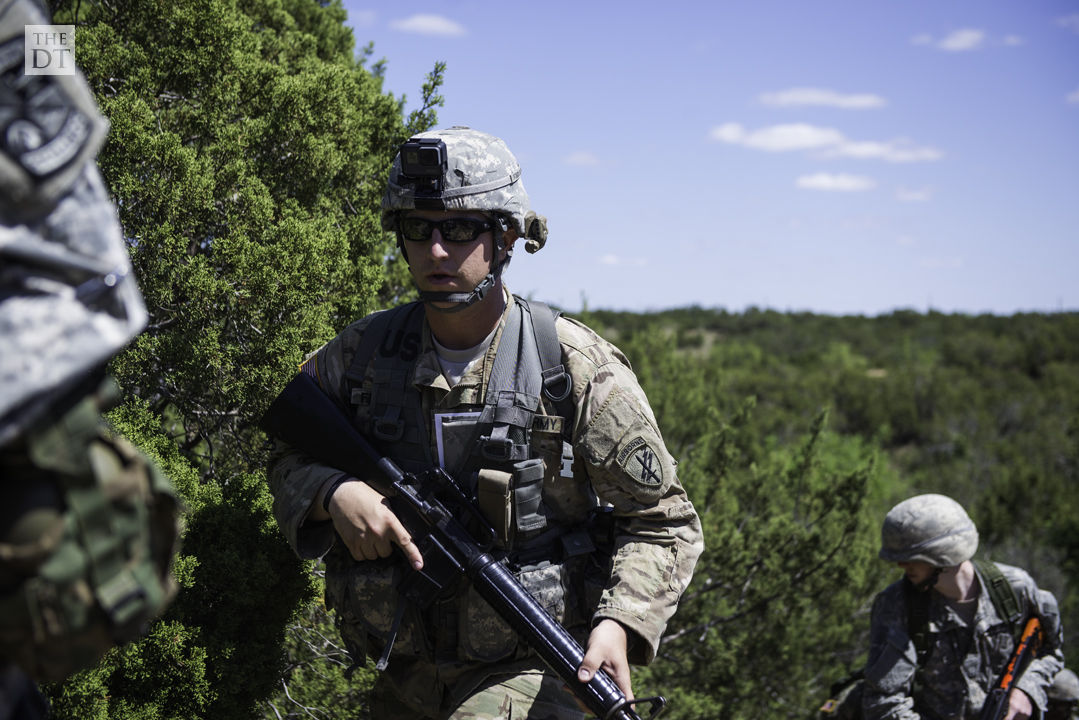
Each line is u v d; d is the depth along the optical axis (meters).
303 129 3.44
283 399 2.44
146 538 1.13
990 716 3.90
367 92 4.11
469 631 2.34
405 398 2.42
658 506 2.36
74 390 1.07
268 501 2.78
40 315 0.99
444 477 2.35
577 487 2.43
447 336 2.40
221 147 3.23
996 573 4.05
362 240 3.63
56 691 2.24
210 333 2.84
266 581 2.66
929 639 4.00
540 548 2.40
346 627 2.51
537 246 2.44
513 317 2.44
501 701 2.27
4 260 0.99
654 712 2.14
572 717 2.34
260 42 3.85
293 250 3.03
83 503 1.06
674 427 7.67
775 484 7.00
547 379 2.38
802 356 48.72
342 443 2.39
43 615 1.05
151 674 2.45
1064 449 26.00
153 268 2.89
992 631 4.00
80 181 1.05
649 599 2.27
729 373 33.66
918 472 22.56
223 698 2.60
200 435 3.20
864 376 35.47
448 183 2.24
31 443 1.03
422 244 2.29
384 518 2.28
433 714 2.49
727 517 6.42
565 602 2.38
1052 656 4.18
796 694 6.50
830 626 6.66
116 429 2.60
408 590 2.35
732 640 6.26
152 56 3.31
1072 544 14.77
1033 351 45.62
